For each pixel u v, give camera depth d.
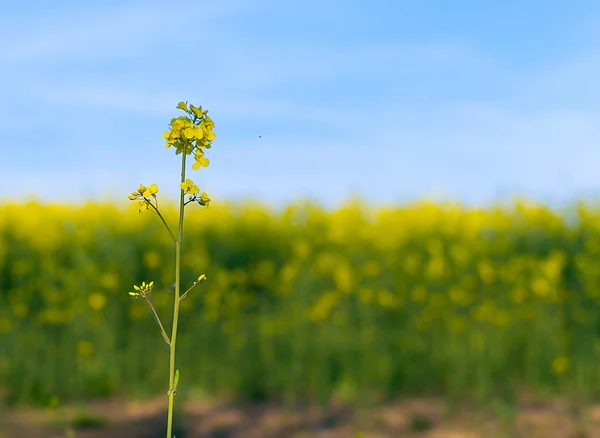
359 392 2.91
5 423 2.49
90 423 2.53
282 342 3.11
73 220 3.62
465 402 2.79
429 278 3.28
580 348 3.10
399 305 3.20
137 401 2.90
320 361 3.00
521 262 3.30
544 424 2.51
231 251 3.66
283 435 2.49
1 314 3.15
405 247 3.51
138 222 3.65
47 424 2.51
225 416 2.70
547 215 3.66
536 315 3.16
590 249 3.41
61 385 3.02
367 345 3.02
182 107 1.45
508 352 3.06
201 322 3.22
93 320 3.12
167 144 1.45
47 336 3.13
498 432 2.44
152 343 3.18
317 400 2.87
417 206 4.01
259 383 3.06
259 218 3.95
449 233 3.61
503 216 3.71
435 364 3.06
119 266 3.34
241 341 3.14
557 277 3.26
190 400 2.92
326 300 3.14
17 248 3.38
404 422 2.59
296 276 3.33
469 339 3.02
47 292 3.22
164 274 3.37
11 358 3.00
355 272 3.28
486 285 3.27
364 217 3.79
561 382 2.98
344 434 2.48
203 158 1.45
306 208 3.92
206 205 1.47
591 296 3.23
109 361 3.05
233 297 3.34
